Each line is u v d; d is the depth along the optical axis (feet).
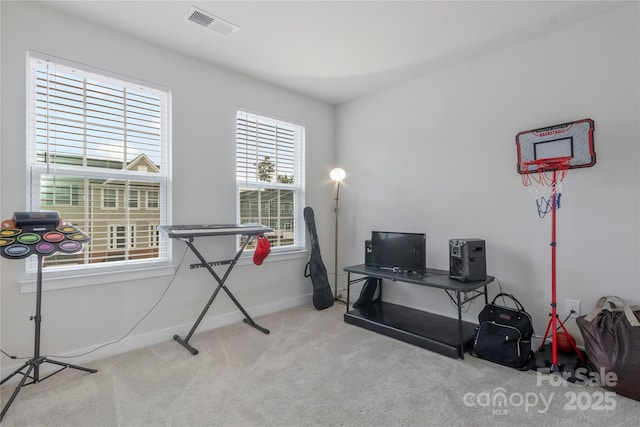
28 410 5.81
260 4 7.06
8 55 6.69
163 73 8.86
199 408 5.90
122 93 8.33
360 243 12.76
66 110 7.49
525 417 5.61
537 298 8.48
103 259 8.00
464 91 9.82
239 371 7.23
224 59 9.59
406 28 7.99
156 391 6.44
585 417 5.58
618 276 7.32
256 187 11.16
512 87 8.87
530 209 8.59
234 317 10.37
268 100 11.30
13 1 6.75
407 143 11.25
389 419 5.60
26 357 6.92
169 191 9.05
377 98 12.12
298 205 12.59
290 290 12.02
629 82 7.15
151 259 8.79
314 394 6.35
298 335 9.33
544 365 7.15
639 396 5.93
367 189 12.48
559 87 8.10
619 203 7.30
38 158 7.13
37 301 6.38
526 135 8.55
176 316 9.13
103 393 6.36
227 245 10.19
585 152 7.66
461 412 5.77
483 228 9.47
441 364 7.56
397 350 8.34
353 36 8.36
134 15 7.47
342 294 13.29
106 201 8.04
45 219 6.38
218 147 9.98
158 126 8.96
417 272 9.66
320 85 11.53
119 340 8.14
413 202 11.10
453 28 8.01
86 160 7.73
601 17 7.48
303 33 8.21
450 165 10.16
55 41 7.22
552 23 7.82
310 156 12.71
